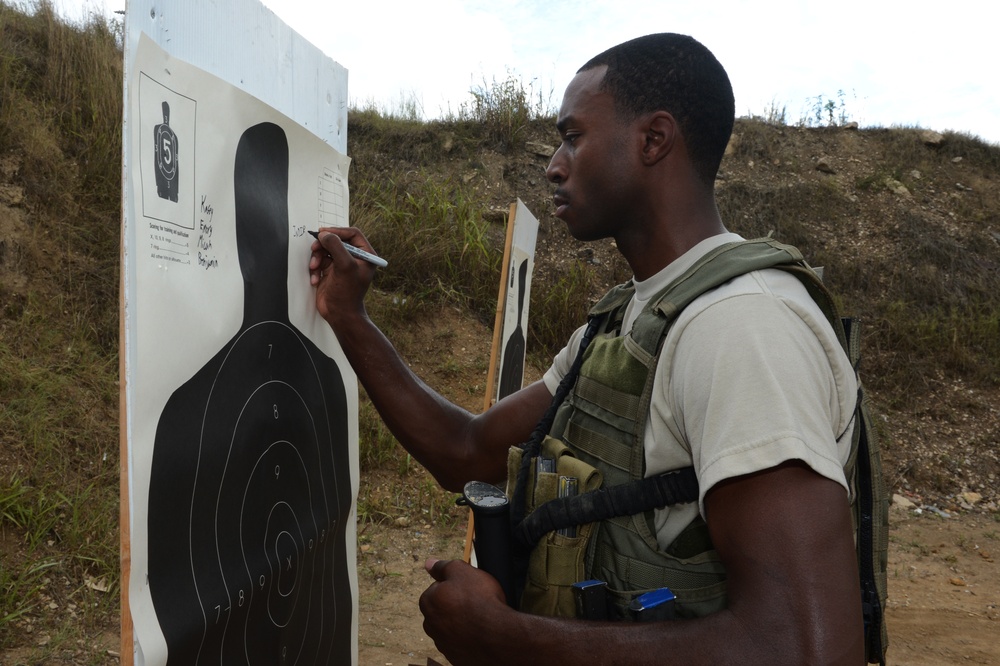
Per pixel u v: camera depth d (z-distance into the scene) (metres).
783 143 8.48
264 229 1.02
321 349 1.25
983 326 6.60
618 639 0.77
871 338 6.50
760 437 0.74
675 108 0.98
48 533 2.79
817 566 0.70
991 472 5.53
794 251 0.90
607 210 1.02
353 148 6.80
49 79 4.55
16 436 3.02
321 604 1.25
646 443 0.90
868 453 0.92
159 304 0.75
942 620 3.51
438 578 0.93
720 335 0.80
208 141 0.85
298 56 1.17
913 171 8.31
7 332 3.45
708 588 0.86
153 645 0.73
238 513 0.93
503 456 1.33
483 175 6.99
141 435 0.72
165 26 0.79
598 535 0.93
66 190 4.14
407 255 5.56
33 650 2.36
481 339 5.40
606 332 1.13
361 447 4.17
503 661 0.84
